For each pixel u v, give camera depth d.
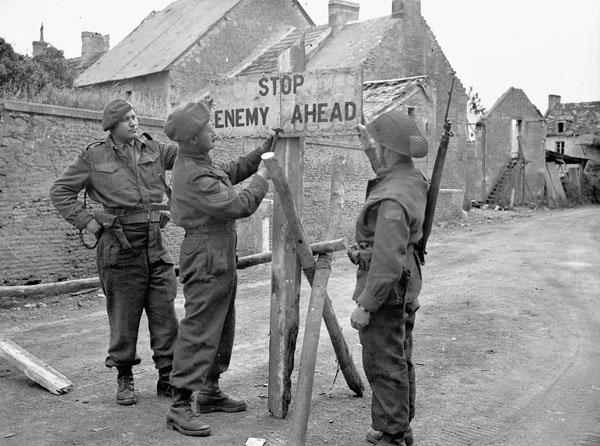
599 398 5.28
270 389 4.61
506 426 4.62
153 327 4.93
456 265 14.23
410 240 3.64
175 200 4.24
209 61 24.30
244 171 4.59
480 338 7.33
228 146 14.59
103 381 5.52
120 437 4.18
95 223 4.65
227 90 4.68
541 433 4.50
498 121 37.81
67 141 11.20
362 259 3.72
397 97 21.78
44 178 10.91
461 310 9.02
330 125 4.27
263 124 4.52
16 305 9.77
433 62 27.47
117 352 4.81
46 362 6.23
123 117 4.71
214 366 4.62
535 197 40.78
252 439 4.08
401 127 3.65
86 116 11.39
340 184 4.78
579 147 57.56
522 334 7.57
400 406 3.77
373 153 4.17
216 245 4.21
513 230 23.59
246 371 5.90
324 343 7.00
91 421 4.47
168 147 5.05
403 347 3.80
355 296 3.79
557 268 13.72
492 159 37.50
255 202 4.20
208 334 4.24
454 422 4.68
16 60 18.17
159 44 26.03
